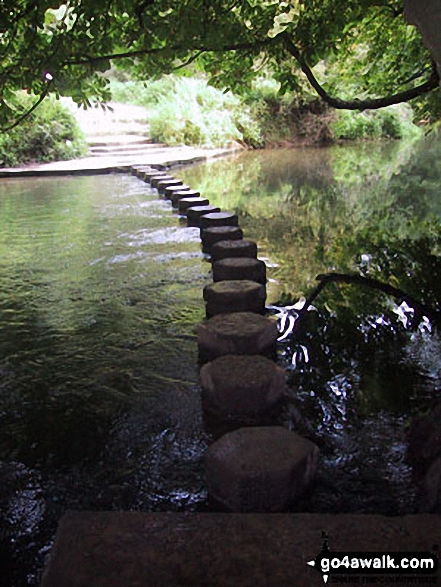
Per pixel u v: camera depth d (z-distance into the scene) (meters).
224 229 5.86
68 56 4.95
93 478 2.35
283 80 6.32
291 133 21.08
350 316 4.07
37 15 4.64
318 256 5.73
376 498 2.16
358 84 9.33
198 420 2.71
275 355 3.40
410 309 4.23
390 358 3.37
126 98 20.83
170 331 3.80
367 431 2.60
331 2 5.78
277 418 2.70
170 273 5.11
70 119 14.78
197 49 5.73
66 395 3.02
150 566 1.44
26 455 2.52
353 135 21.67
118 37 5.32
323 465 2.36
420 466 2.31
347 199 9.19
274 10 5.84
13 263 5.58
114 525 1.59
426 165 13.34
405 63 7.92
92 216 7.89
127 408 2.86
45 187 11.06
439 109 8.67
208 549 1.49
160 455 2.48
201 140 17.86
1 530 2.07
